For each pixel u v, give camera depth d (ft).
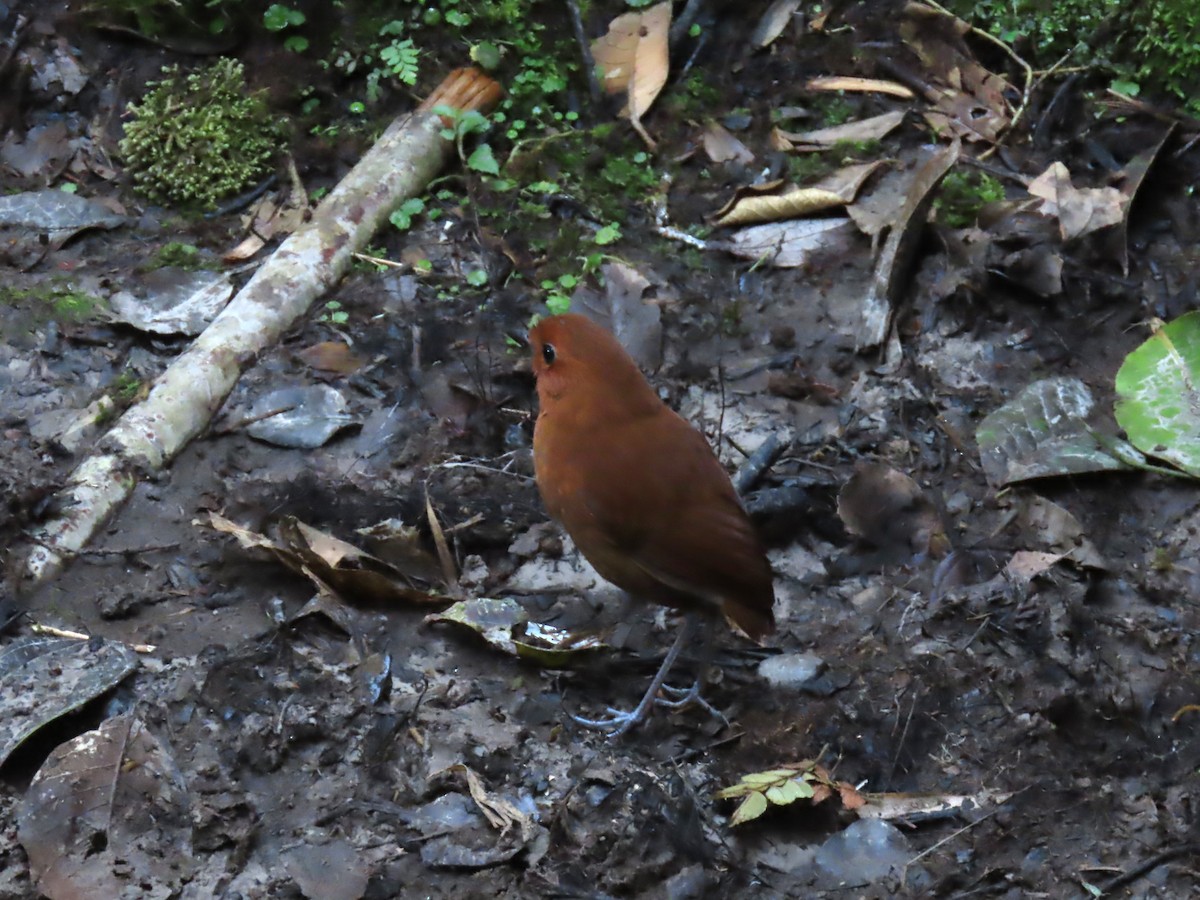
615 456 18.90
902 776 20.16
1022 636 22.04
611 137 31.83
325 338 26.91
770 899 18.43
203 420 24.82
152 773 18.83
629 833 18.69
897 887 18.56
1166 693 21.34
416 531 22.66
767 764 20.15
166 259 28.14
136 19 31.81
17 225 28.53
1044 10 33.73
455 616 21.42
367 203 29.01
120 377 25.59
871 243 29.66
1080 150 31.89
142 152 29.73
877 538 23.79
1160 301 28.63
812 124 32.50
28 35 31.42
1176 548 24.04
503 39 32.55
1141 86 32.81
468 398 25.81
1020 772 20.16
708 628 20.62
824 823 19.43
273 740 19.49
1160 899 18.52
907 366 27.32
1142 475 25.12
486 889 18.03
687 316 28.27
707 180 31.37
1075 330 28.17
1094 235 29.32
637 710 20.45
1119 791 19.99
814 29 34.19
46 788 18.35
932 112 32.58
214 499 23.50
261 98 30.81
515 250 29.27
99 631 21.07
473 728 20.12
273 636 21.16
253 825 18.40
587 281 28.45
